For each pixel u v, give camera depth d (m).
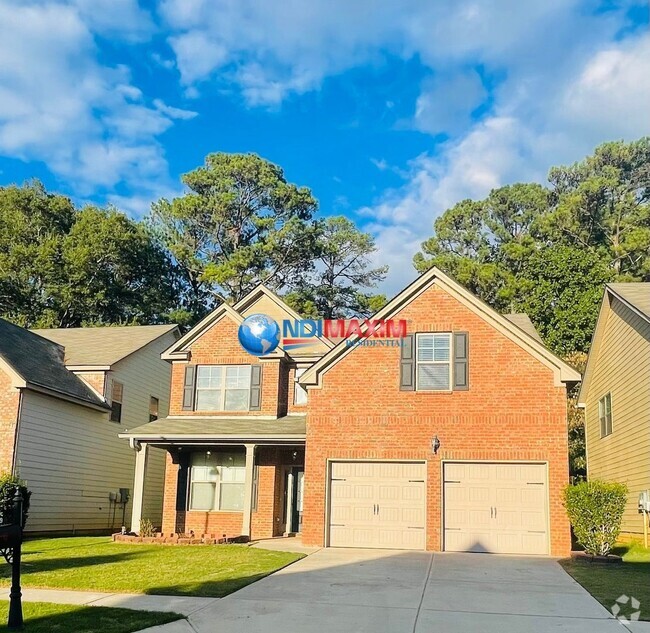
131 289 48.78
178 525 22.97
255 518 22.42
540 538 18.11
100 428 26.06
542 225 50.16
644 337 19.66
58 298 43.78
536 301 40.56
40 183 49.03
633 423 20.72
